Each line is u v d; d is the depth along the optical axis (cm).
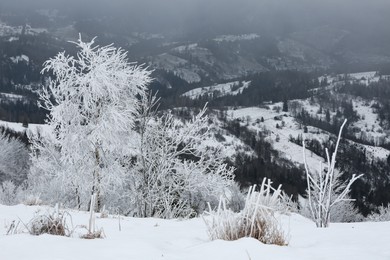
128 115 1263
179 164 1380
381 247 274
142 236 347
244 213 315
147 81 1323
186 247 280
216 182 1359
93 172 1286
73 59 1258
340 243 301
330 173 521
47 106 1267
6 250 235
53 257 219
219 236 314
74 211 719
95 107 1266
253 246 257
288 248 262
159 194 1376
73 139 1226
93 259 221
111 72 1258
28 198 809
